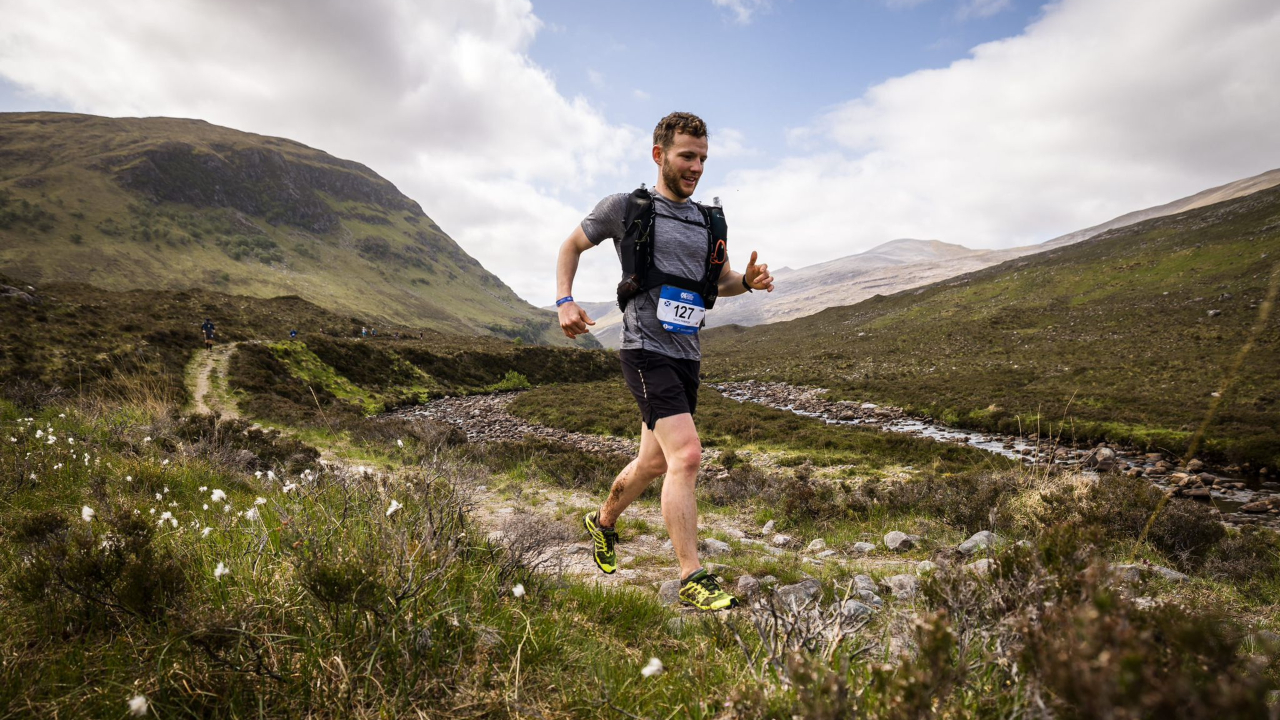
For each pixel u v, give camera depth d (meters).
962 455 17.81
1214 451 17.33
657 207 2.69
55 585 1.91
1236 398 24.38
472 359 53.97
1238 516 11.45
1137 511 5.91
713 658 2.15
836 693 1.21
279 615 1.85
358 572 1.75
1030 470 8.86
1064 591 1.47
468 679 1.68
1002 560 1.82
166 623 1.79
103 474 5.08
